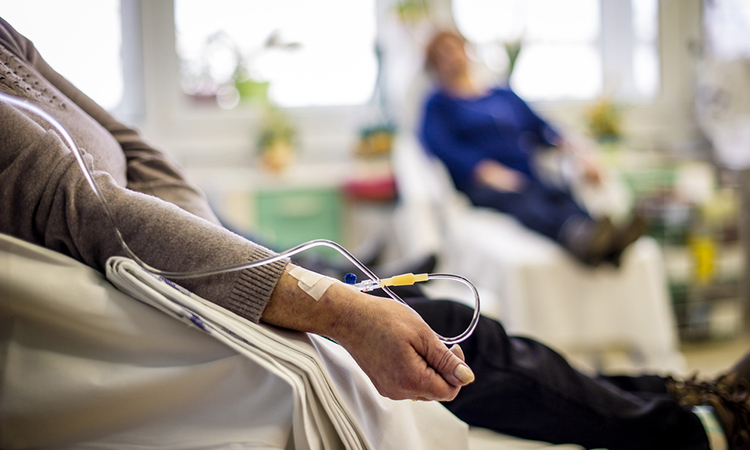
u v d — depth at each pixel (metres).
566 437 0.87
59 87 0.93
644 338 2.12
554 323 2.07
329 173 3.14
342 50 3.32
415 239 2.49
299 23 3.27
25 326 0.66
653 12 3.49
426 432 0.78
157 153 0.96
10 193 0.68
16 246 0.65
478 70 3.01
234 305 0.65
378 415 0.72
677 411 0.88
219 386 0.67
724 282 2.59
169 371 0.66
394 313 0.64
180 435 0.67
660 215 2.54
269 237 2.92
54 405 0.65
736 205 2.60
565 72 3.50
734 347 2.57
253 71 3.25
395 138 3.09
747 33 3.01
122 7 2.99
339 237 3.01
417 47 3.05
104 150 0.82
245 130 3.24
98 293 0.65
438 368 0.63
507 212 2.38
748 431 0.94
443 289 1.87
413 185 2.59
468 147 2.69
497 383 0.84
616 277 2.11
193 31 3.16
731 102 2.84
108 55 2.98
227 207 2.82
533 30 3.44
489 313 1.78
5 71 0.75
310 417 0.64
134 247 0.67
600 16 3.48
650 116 3.52
